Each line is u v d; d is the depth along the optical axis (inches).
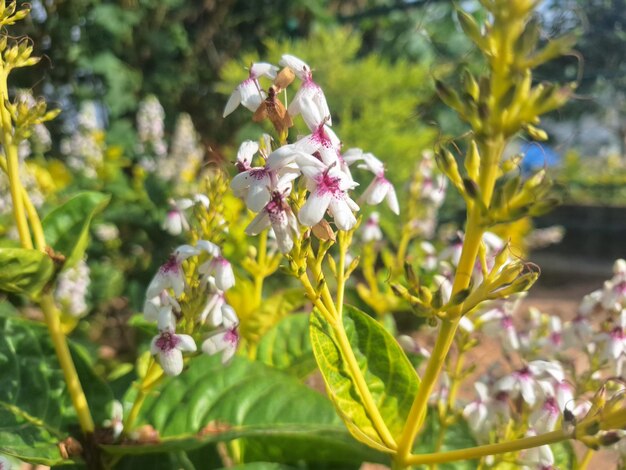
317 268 8.1
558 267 85.0
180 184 38.1
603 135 108.2
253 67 8.0
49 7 41.3
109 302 38.7
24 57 9.4
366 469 20.6
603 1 39.4
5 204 28.3
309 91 7.7
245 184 7.3
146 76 63.7
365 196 9.4
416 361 13.2
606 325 10.7
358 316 9.7
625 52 41.9
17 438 9.2
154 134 46.6
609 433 6.9
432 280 13.8
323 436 8.9
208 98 69.6
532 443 7.4
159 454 10.6
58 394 9.9
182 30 66.6
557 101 6.4
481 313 11.4
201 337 8.6
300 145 7.4
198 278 8.7
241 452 10.9
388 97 57.9
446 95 6.7
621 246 94.0
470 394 18.1
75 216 10.3
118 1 58.7
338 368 9.1
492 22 6.6
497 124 6.5
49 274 9.2
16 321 10.4
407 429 8.1
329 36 61.6
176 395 10.1
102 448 9.3
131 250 40.8
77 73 59.7
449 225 49.9
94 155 43.2
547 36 6.7
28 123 9.2
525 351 11.6
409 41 76.1
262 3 71.2
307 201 7.2
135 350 33.0
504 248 7.5
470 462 11.3
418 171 17.2
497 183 7.6
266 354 13.7
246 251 15.9
